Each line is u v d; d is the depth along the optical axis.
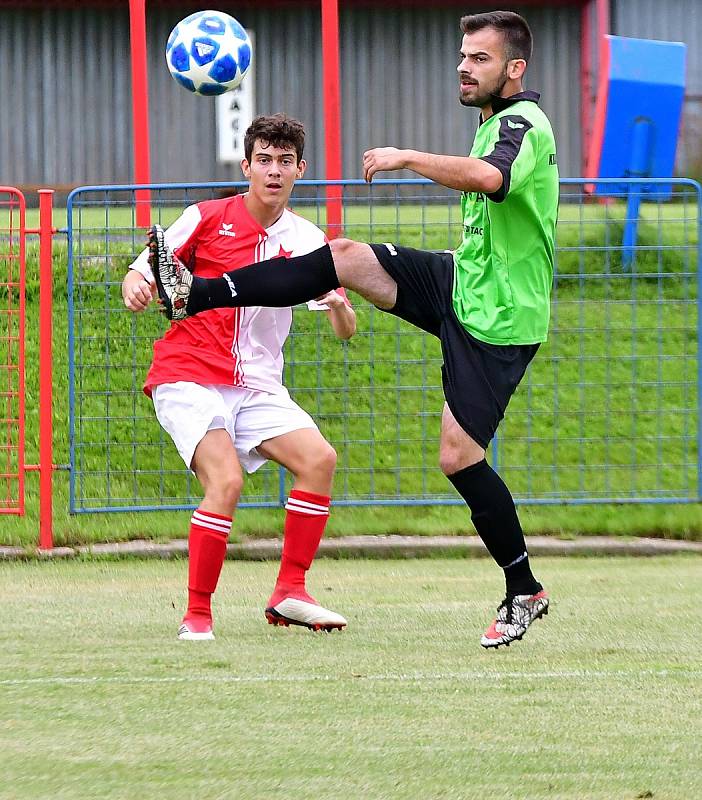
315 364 30.75
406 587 22.50
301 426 18.86
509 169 16.14
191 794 10.98
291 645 17.25
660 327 31.31
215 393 18.58
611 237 33.72
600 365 32.81
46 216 26.97
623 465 29.91
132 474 29.44
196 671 15.55
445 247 34.19
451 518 28.23
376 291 17.27
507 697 14.35
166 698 14.21
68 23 65.50
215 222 18.61
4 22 65.25
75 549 26.06
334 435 30.62
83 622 18.94
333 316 19.73
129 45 65.75
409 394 31.42
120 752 12.18
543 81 68.00
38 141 65.56
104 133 65.81
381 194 50.41
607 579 23.34
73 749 12.27
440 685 14.90
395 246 17.45
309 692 14.52
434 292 17.27
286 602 18.38
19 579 23.33
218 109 65.12
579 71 68.06
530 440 30.31
